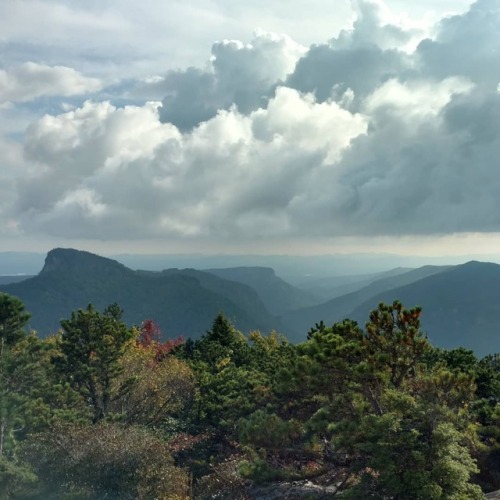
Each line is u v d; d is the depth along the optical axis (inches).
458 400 832.3
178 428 1528.1
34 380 1446.9
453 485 708.7
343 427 767.1
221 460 1298.0
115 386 1728.6
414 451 715.4
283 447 884.0
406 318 880.3
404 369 868.0
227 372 1610.5
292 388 933.8
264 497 895.7
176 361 1863.9
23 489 934.4
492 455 1010.7
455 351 1445.6
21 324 1389.0
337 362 841.5
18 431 1363.2
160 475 927.0
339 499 767.7
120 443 945.5
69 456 941.2
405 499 718.5
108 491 904.9
